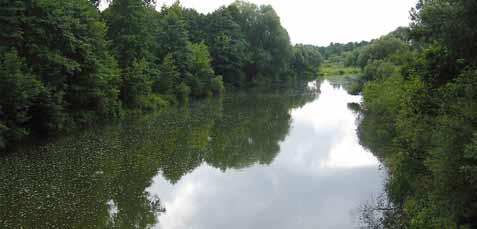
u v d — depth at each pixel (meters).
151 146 33.25
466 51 14.81
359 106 57.72
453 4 14.24
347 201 21.05
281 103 63.56
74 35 34.97
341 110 54.59
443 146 13.34
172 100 60.41
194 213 19.91
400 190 19.41
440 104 16.91
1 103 26.39
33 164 26.75
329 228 17.88
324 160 29.33
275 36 105.00
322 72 150.62
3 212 19.14
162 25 65.31
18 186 22.58
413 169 18.02
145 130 39.75
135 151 31.36
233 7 101.75
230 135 38.59
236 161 29.33
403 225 17.11
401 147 20.09
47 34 32.09
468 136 12.40
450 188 12.90
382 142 33.69
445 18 14.45
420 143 17.70
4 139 27.30
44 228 17.64
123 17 51.16
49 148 30.97
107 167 26.88
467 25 13.82
